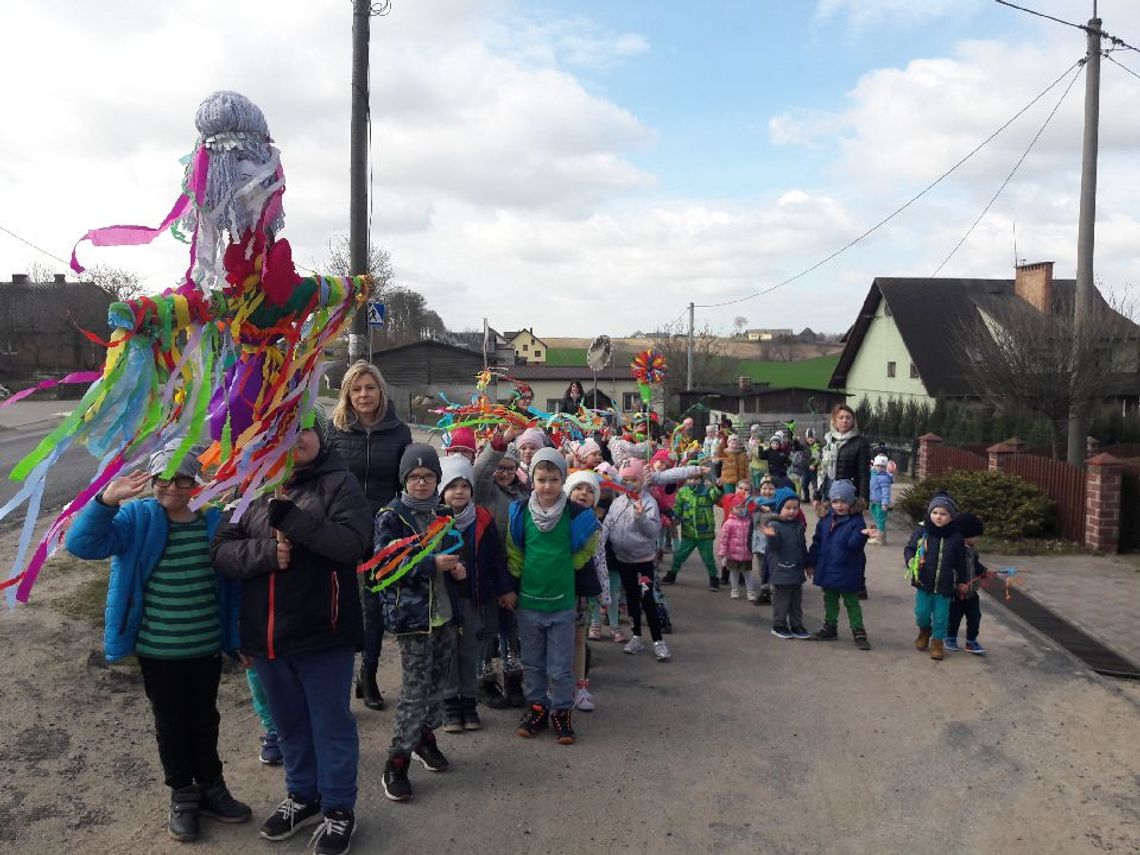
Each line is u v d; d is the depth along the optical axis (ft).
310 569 11.59
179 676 11.78
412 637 13.53
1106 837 13.08
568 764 14.99
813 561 22.93
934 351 95.81
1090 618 27.12
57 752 13.87
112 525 11.19
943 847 12.71
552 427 25.91
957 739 16.62
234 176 9.09
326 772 11.78
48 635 17.63
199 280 8.88
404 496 14.11
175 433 9.00
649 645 22.22
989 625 25.21
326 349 11.05
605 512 21.34
